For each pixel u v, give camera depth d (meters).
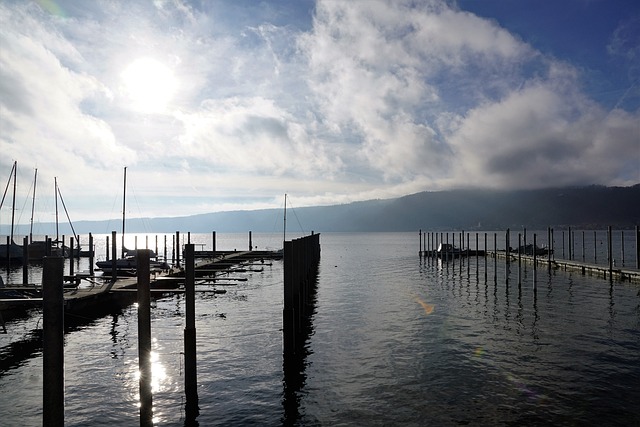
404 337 20.75
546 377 15.07
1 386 15.15
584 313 26.28
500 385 14.38
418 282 43.44
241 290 38.50
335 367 16.45
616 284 38.69
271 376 15.55
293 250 20.55
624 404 12.78
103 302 28.94
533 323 23.56
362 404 13.11
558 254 85.06
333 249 123.50
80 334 22.39
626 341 19.67
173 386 14.63
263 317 26.12
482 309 27.86
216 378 15.34
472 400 13.23
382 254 97.31
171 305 30.91
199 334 21.72
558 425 11.57
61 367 7.73
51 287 7.68
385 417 12.23
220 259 62.34
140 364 11.02
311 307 29.59
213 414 12.55
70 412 12.78
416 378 15.16
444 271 54.75
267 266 61.00
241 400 13.48
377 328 22.81
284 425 11.87
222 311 28.25
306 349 18.95
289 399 13.54
